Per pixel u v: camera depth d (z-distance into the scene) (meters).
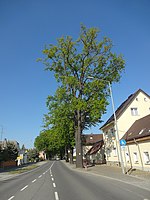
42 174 27.69
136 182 15.03
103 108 30.09
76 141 34.41
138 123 31.00
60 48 32.28
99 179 18.25
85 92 31.67
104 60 32.06
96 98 31.28
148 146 23.70
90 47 32.06
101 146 45.88
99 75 32.53
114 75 31.97
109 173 23.00
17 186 16.28
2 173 34.91
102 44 31.89
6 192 13.25
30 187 15.16
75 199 9.83
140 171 23.28
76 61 33.06
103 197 10.03
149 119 27.81
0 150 50.97
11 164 58.97
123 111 34.22
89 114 33.09
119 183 15.12
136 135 26.61
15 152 61.31
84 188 13.25
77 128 34.44
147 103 35.12
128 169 26.55
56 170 34.31
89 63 32.50
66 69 33.41
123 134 33.44
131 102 34.69
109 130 38.28
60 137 44.38
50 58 32.25
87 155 58.38
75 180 18.17
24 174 30.59
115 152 35.91
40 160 126.06
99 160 47.09
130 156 28.52
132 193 10.91
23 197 11.03
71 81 30.97
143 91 35.34
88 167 35.22
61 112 32.50
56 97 32.97
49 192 12.31
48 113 34.38
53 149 96.88
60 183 16.56
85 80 33.22
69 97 32.88
